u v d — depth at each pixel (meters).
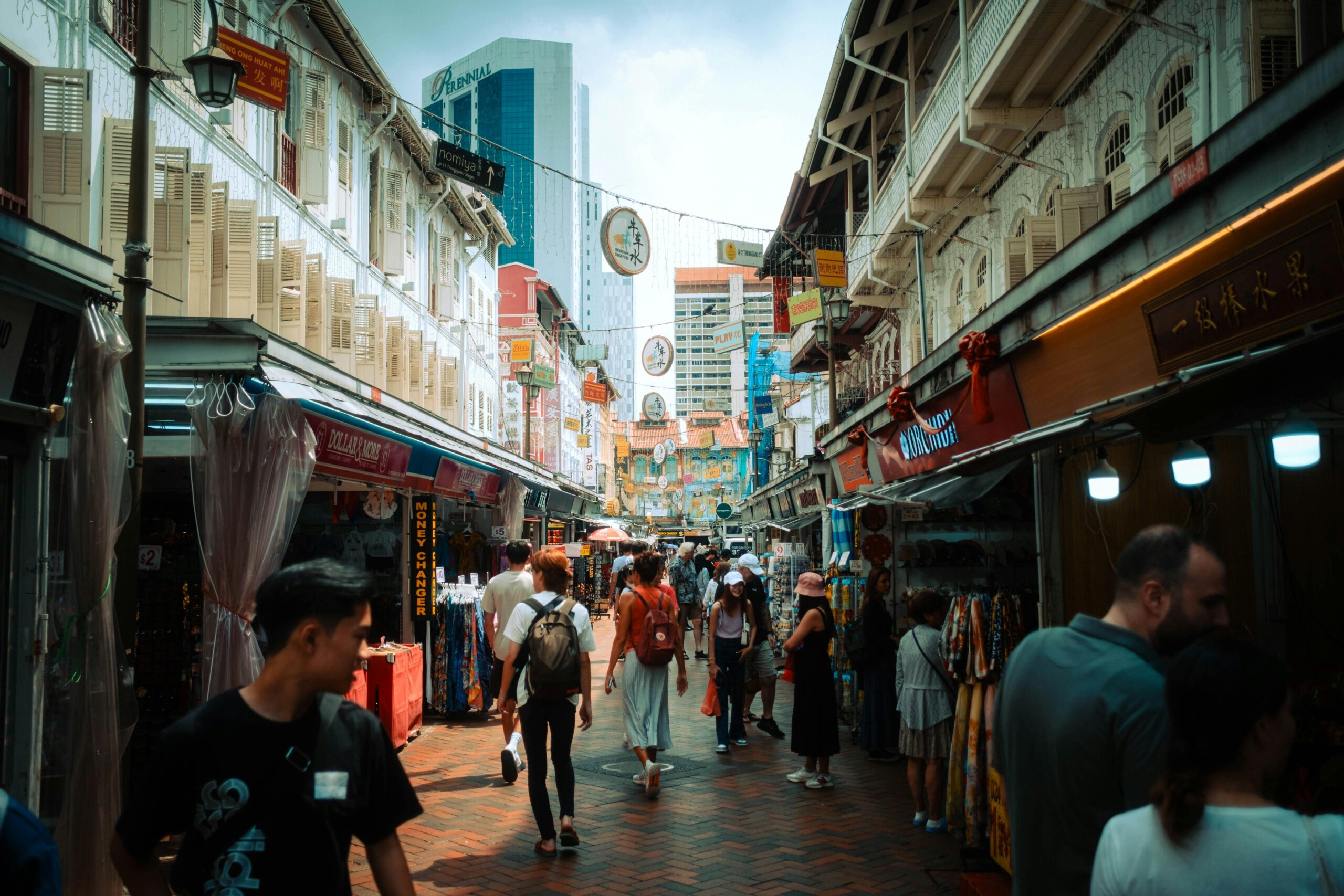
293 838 2.00
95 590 4.82
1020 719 2.36
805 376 35.28
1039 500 5.54
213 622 6.03
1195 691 1.74
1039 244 9.63
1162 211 3.82
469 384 22.23
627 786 7.55
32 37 6.41
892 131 17.64
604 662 16.17
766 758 8.70
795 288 26.72
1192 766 1.73
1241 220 3.36
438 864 5.56
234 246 9.02
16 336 4.74
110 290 5.27
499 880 5.29
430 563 10.59
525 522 21.08
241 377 6.18
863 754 8.91
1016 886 2.33
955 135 11.55
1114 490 4.73
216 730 2.04
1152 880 1.71
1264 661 1.74
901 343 18.72
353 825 2.13
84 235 6.38
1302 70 2.85
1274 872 1.62
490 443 14.55
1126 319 4.51
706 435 62.16
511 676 6.20
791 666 8.32
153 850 2.05
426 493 10.75
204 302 8.25
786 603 15.17
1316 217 3.07
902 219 14.59
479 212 22.19
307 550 10.14
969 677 5.55
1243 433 5.42
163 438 6.68
